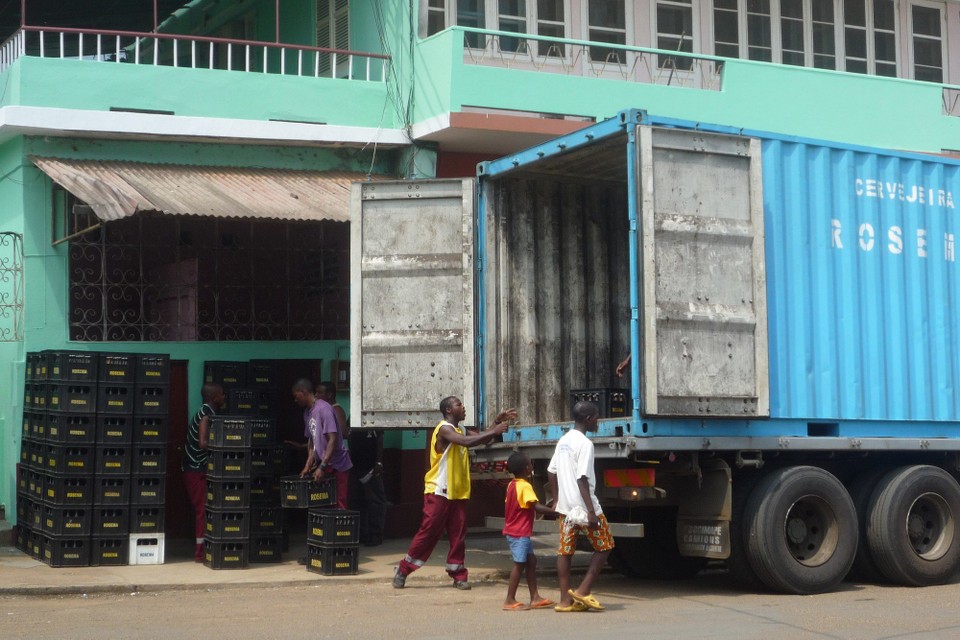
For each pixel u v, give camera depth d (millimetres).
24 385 12766
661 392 9391
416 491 14523
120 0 16953
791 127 16516
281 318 14180
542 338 11508
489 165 11297
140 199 12258
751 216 9969
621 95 15539
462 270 11234
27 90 13539
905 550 10844
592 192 12016
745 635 8164
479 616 9094
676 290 9555
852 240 10906
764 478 10297
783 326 10305
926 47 19094
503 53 15727
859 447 10656
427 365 11297
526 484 9555
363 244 11516
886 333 11086
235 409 12781
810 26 18141
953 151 17594
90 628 8578
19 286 13172
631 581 11672
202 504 12148
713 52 17328
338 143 14812
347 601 9969
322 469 11898
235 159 14547
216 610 9461
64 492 11375
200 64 20047
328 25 17016
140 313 13383
